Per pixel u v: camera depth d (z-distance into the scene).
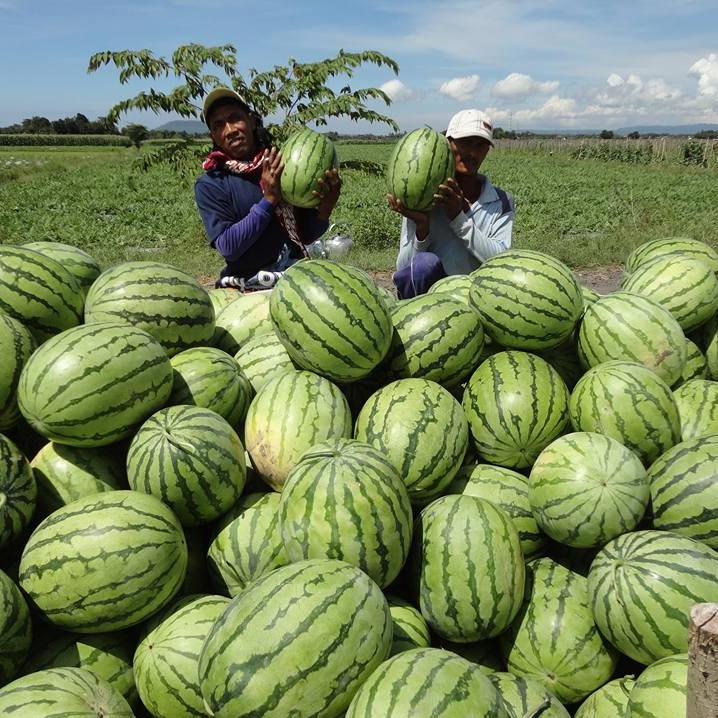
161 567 3.17
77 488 3.63
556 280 4.32
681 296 4.78
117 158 67.88
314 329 3.98
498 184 34.38
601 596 3.26
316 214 7.01
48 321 4.17
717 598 3.06
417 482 3.75
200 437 3.50
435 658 2.72
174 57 13.66
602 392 3.97
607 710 3.21
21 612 2.99
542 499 3.59
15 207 27.91
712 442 3.70
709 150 48.47
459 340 4.32
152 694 3.09
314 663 2.64
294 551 3.21
